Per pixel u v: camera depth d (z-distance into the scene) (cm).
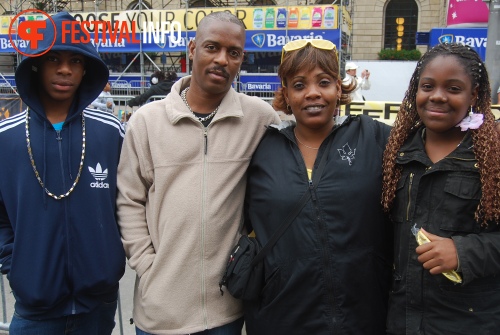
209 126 235
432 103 189
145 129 239
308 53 218
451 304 188
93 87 238
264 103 256
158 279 230
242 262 220
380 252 215
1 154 220
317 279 207
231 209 234
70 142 227
